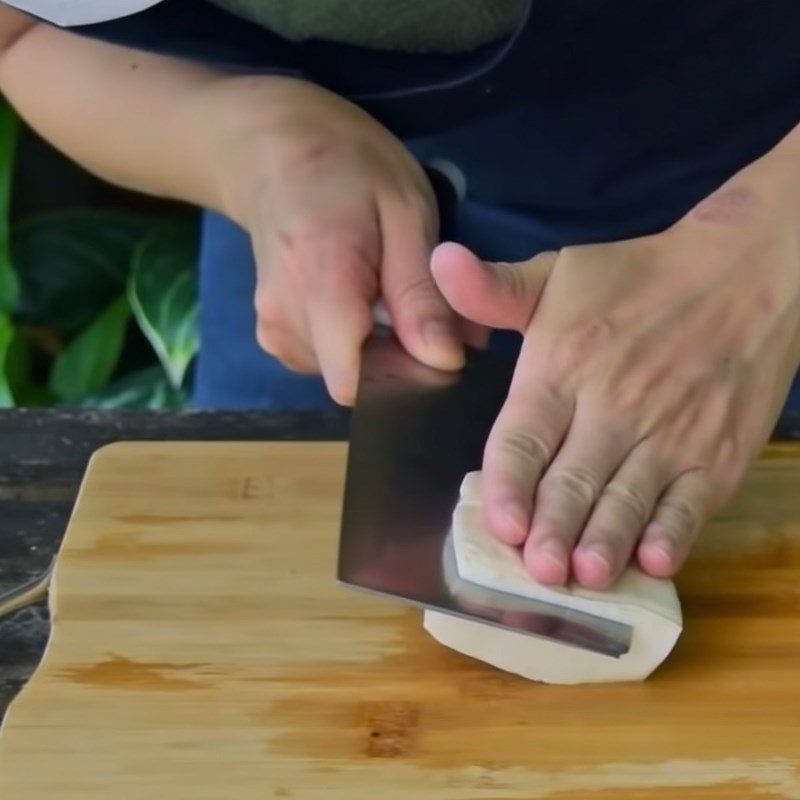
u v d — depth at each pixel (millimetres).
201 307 1193
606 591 651
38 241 1613
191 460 823
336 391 759
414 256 787
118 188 1775
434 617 669
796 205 745
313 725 643
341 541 667
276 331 807
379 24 832
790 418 885
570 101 896
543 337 708
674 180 976
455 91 859
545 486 669
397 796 608
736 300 726
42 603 747
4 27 950
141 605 712
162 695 657
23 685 692
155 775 617
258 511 784
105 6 768
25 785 611
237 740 635
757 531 768
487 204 1029
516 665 665
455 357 763
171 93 890
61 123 939
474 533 667
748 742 637
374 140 836
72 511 810
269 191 809
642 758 627
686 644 692
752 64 877
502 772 620
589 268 726
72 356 1543
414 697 658
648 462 685
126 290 1618
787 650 690
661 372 701
